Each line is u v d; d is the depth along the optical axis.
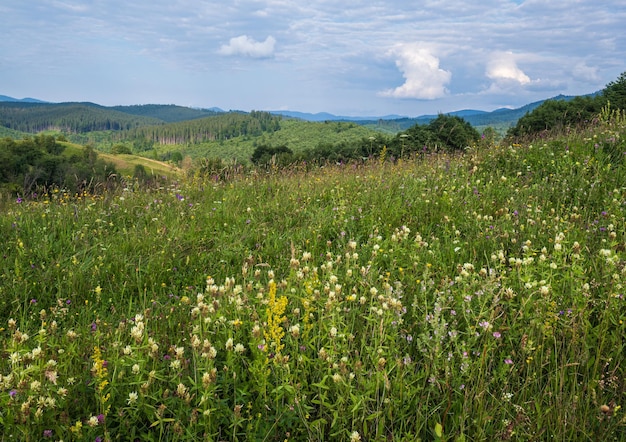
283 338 3.30
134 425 2.70
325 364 3.05
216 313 3.42
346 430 2.63
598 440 2.50
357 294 4.01
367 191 7.90
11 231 6.48
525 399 2.86
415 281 4.32
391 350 3.16
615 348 3.12
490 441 2.56
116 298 4.73
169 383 2.92
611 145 8.54
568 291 3.71
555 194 6.98
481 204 6.89
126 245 5.99
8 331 3.92
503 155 9.23
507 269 4.42
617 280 3.58
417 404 2.82
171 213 7.44
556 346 3.16
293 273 4.00
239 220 7.01
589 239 5.00
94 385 2.88
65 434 2.52
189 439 2.54
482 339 3.26
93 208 7.68
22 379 2.63
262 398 2.86
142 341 3.18
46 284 4.93
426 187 7.88
